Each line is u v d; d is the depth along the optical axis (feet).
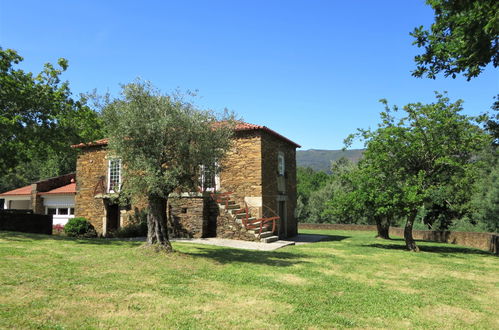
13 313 18.16
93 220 68.80
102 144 69.82
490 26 22.02
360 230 117.50
